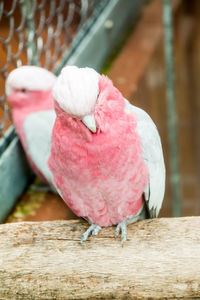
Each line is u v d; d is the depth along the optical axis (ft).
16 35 10.56
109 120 6.46
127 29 14.84
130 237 6.55
